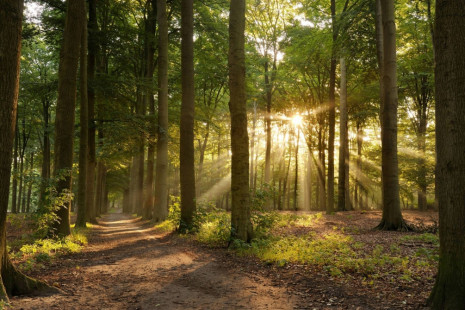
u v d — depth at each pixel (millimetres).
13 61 4793
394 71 12336
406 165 25547
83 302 4930
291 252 7695
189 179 13398
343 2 22469
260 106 32719
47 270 6934
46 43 16953
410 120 28422
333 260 6914
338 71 27453
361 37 16000
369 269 6035
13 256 7652
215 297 5121
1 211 4809
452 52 4004
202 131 24734
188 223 13172
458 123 3943
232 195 9695
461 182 3916
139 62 23156
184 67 13680
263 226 10883
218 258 8188
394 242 9352
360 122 29594
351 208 25969
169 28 22312
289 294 5188
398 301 4578
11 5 4766
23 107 27047
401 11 20141
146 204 22562
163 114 18719
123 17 21188
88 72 17266
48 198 10289
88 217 20281
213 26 20547
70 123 11305
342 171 22031
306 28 22734
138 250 9977
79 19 11461
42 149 32719
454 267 3936
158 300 5020
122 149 20312
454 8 4016
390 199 12344
